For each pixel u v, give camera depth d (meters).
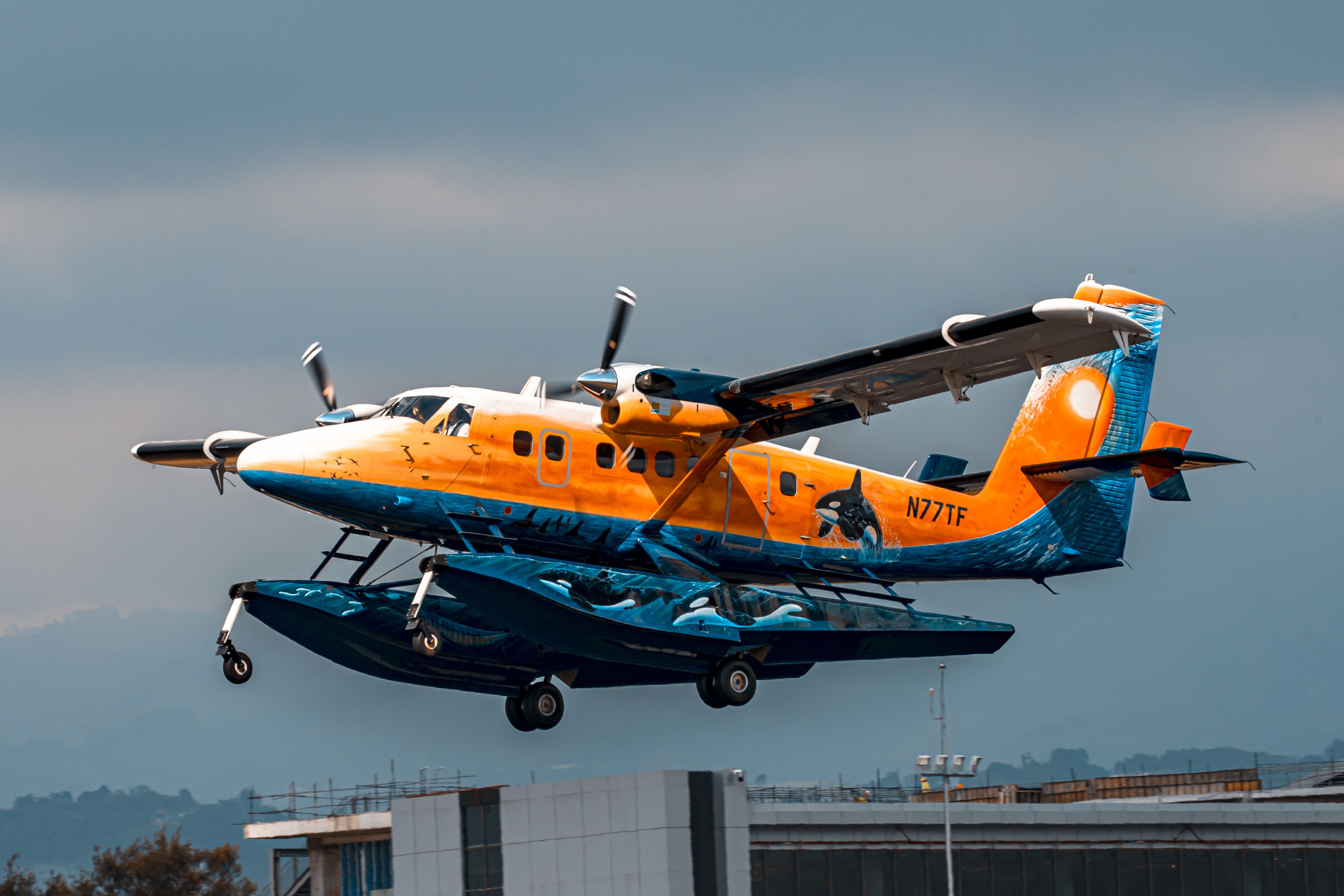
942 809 70.38
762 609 78.75
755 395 77.00
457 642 82.06
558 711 86.69
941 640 84.06
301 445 71.75
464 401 74.81
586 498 76.56
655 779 61.66
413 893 68.69
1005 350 72.62
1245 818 75.38
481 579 71.44
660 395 75.75
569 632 74.25
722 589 77.81
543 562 73.25
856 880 67.75
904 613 83.19
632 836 62.06
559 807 64.69
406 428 73.62
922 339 71.69
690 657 79.69
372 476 72.00
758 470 82.44
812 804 71.31
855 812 68.38
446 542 75.75
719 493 80.69
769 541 82.44
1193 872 73.94
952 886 68.81
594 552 77.94
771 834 66.94
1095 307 67.62
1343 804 78.75
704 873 61.72
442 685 84.75
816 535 84.25
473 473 73.94
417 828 69.06
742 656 80.31
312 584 78.62
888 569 87.56
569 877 63.84
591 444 77.06
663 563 77.56
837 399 78.06
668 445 79.00
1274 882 75.31
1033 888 70.75
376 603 80.00
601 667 86.00
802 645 80.62
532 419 75.75
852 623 81.19
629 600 74.75
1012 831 71.00
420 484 72.88
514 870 65.69
